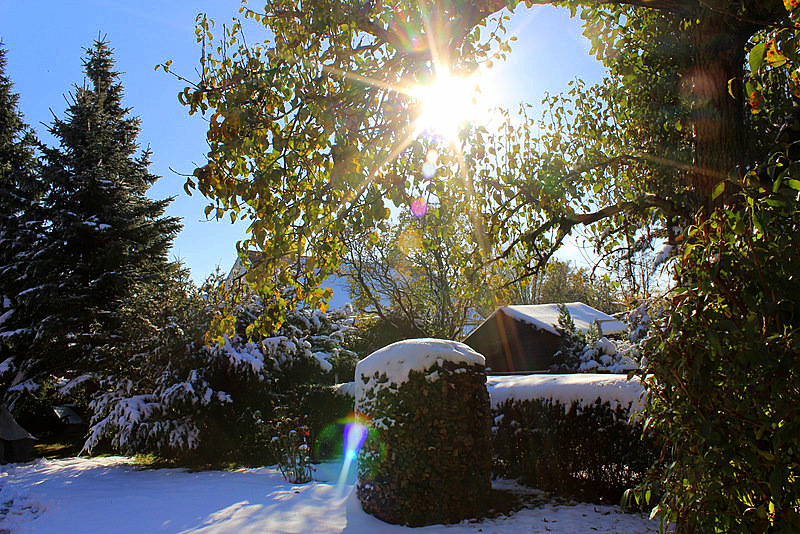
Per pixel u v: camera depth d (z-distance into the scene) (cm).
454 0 450
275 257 399
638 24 752
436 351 715
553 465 800
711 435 222
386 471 685
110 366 1349
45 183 1803
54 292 1647
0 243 1736
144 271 1903
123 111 2538
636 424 711
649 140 803
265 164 421
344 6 455
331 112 423
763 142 625
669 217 773
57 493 945
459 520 675
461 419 700
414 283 1992
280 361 1359
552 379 852
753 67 248
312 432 1228
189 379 1182
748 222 225
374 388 721
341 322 1808
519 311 1991
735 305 223
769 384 204
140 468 1201
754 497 227
